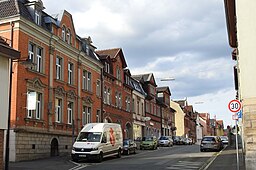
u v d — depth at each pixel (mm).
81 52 35000
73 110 33531
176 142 61281
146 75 63125
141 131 55594
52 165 21688
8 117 16938
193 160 24609
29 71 26562
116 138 28656
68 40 33219
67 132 31875
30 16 27844
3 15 25953
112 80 44719
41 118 27953
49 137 28703
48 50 29531
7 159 17000
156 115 65188
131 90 51875
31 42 27141
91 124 27219
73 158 24859
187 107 99812
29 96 22234
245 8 13438
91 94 37906
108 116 42375
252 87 12992
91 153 24359
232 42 22766
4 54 16562
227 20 19203
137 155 32031
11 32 23312
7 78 17219
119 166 20969
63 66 31938
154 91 65188
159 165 21250
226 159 24500
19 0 27672
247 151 12680
